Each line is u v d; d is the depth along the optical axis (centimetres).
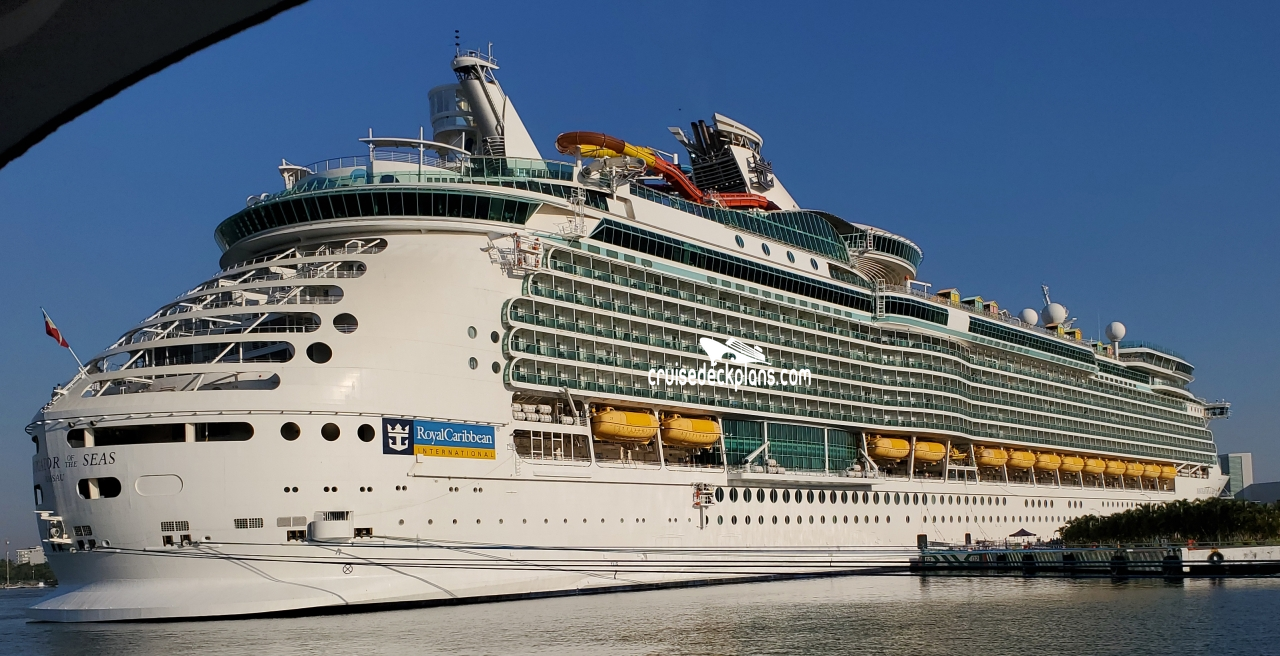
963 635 4731
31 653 4022
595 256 6284
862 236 8962
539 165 6294
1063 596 6475
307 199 5700
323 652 3994
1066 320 11950
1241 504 9056
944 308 9088
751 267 7369
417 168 5897
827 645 4419
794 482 7300
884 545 8031
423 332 5366
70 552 4931
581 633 4541
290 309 5138
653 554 6312
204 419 4797
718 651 4194
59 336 5291
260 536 4825
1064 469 10669
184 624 4678
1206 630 4903
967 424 9000
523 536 5631
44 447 5012
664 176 7500
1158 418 12381
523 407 5875
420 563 5197
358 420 5050
